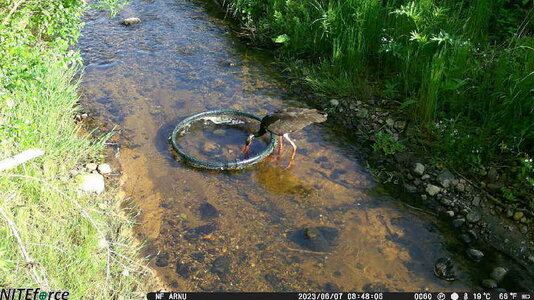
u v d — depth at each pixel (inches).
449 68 241.3
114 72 305.9
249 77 307.3
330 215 213.9
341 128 264.4
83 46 331.0
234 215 211.3
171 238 198.5
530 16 279.7
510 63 239.6
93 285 167.0
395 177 233.6
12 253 163.2
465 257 196.9
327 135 261.1
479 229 206.5
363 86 275.0
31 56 174.1
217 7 393.1
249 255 193.5
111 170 229.5
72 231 183.6
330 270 189.3
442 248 200.5
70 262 170.4
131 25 360.2
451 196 218.7
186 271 185.0
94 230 185.0
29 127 174.6
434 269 191.3
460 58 244.8
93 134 251.8
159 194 219.3
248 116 266.7
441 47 261.6
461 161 225.1
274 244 199.0
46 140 216.1
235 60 324.2
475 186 216.4
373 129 256.8
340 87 278.4
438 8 267.6
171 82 299.1
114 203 210.1
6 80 171.0
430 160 230.5
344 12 298.4
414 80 258.7
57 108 240.8
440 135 233.8
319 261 192.5
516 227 200.8
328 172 237.6
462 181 220.2
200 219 208.4
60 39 186.2
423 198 222.5
